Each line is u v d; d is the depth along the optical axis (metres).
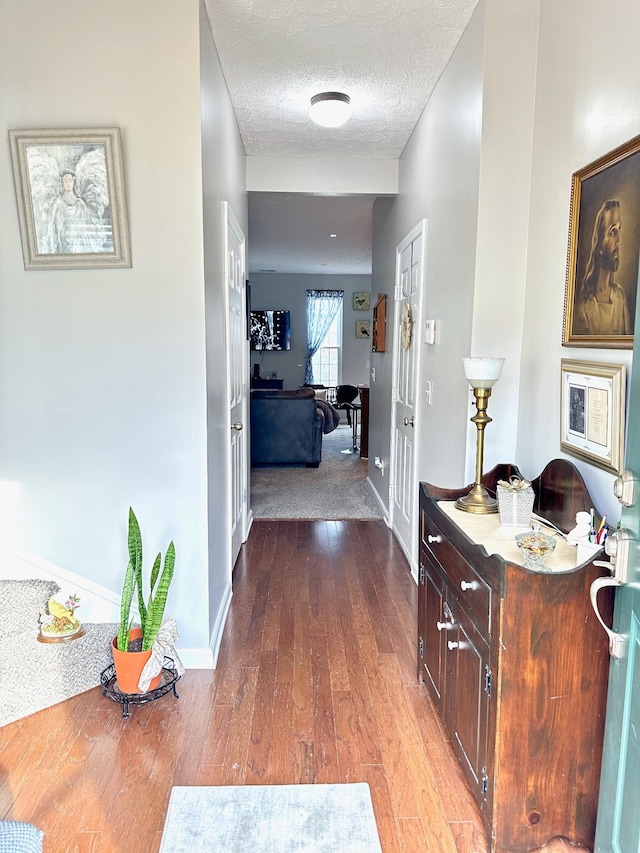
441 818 1.63
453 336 2.64
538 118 2.18
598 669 1.44
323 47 2.61
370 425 5.73
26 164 2.18
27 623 2.36
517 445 2.36
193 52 2.16
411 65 2.78
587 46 1.79
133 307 2.29
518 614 1.40
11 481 2.39
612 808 1.25
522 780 1.46
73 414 2.35
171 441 2.36
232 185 3.27
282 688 2.26
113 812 1.64
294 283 11.02
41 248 2.24
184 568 2.41
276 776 1.78
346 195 4.35
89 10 2.14
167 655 2.20
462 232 2.50
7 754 1.86
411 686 2.29
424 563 2.19
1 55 2.16
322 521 4.58
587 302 1.78
